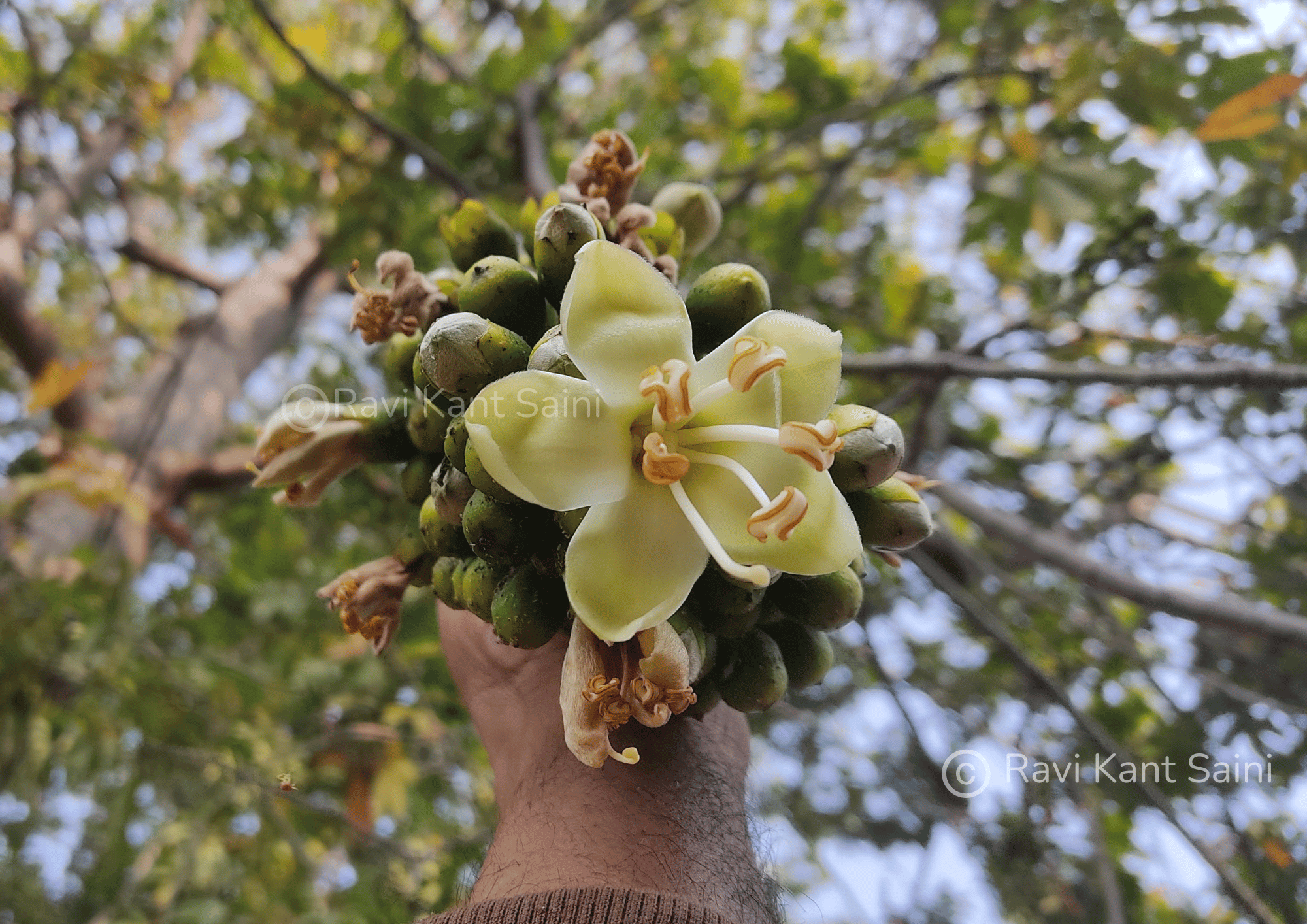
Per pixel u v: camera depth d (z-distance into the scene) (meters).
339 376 5.12
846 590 1.50
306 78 5.26
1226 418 4.25
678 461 1.18
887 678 3.78
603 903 1.20
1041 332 4.16
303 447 1.73
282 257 7.82
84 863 4.80
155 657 4.15
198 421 6.45
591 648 1.31
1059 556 3.20
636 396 1.23
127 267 9.66
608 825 1.40
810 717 4.49
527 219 1.87
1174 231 3.76
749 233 5.91
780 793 4.75
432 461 1.71
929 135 5.71
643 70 6.91
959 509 3.49
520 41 6.10
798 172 5.34
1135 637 4.58
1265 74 3.42
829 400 1.31
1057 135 4.38
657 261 1.75
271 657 4.89
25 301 6.10
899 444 1.40
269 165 6.52
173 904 4.29
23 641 3.88
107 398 8.78
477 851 3.81
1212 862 2.45
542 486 1.15
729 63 6.32
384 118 5.20
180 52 7.71
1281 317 4.24
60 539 5.07
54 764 4.16
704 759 1.59
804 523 1.27
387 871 4.03
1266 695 4.11
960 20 5.10
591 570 1.20
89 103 7.21
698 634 1.38
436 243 5.69
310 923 3.96
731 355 1.27
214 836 4.51
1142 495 5.29
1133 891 4.14
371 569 1.76
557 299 1.60
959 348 3.69
